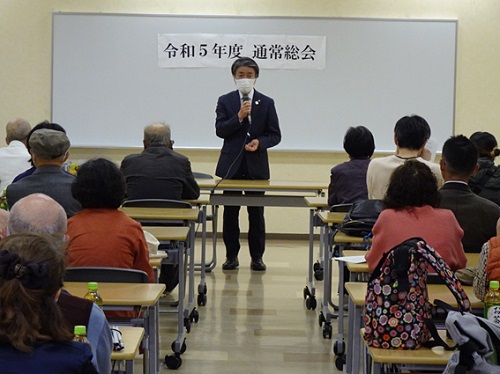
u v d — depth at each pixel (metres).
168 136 5.16
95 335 1.87
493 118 7.70
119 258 3.07
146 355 2.84
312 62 7.64
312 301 5.12
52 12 7.62
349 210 4.37
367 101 7.67
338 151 7.68
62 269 1.51
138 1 7.62
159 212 4.45
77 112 7.66
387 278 2.46
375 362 2.43
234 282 5.86
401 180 3.05
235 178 6.02
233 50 7.62
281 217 7.90
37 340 1.43
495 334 2.10
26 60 7.68
